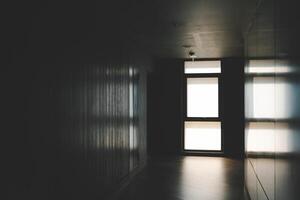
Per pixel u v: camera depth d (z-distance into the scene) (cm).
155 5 447
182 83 1008
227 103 976
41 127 275
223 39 696
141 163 785
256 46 417
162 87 1012
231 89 973
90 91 412
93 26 425
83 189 381
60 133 315
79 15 374
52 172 296
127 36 634
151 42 732
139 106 761
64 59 328
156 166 828
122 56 598
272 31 289
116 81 552
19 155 241
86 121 395
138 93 752
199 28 591
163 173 744
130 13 493
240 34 639
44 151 280
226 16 502
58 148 310
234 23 546
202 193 574
